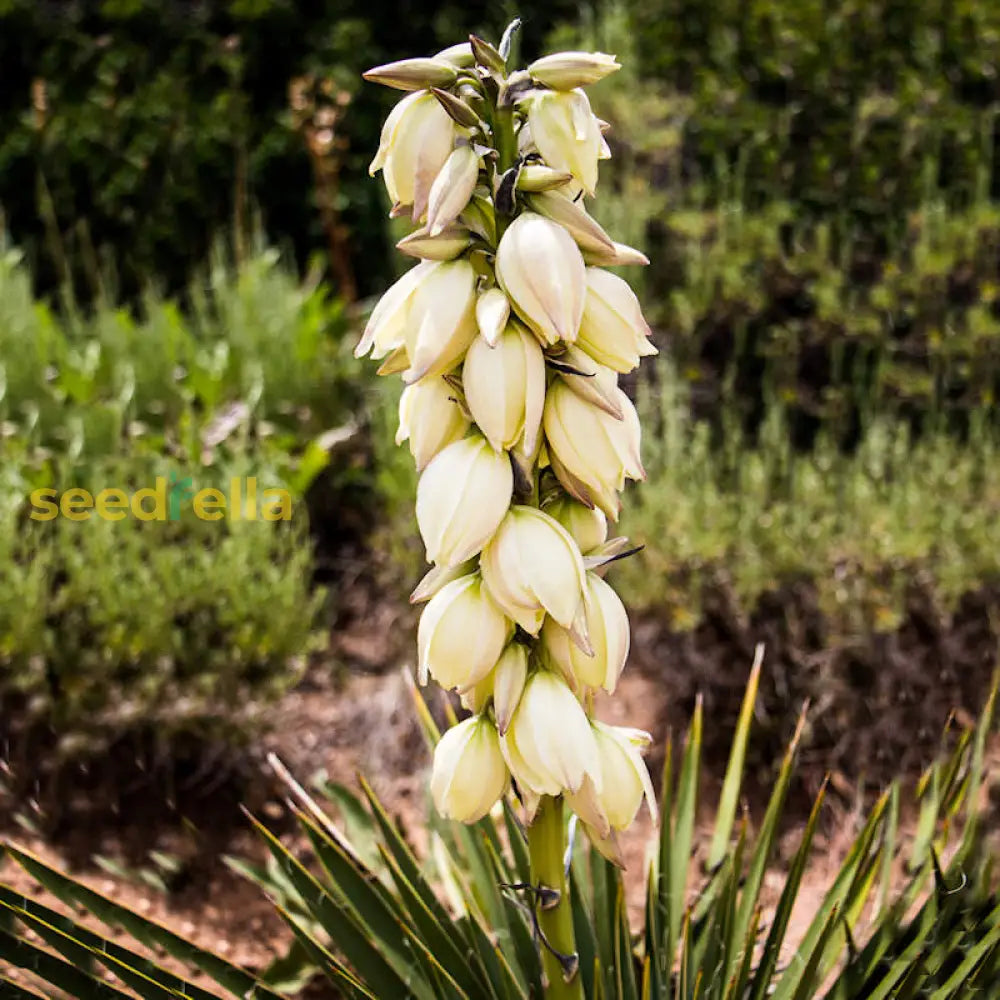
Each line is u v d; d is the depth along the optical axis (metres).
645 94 4.27
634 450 1.45
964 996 1.83
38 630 3.04
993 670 3.41
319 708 3.49
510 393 1.35
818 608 3.36
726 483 3.68
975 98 4.34
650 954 2.06
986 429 3.82
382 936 2.03
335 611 3.87
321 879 2.89
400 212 1.45
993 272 3.92
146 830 3.04
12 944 1.73
